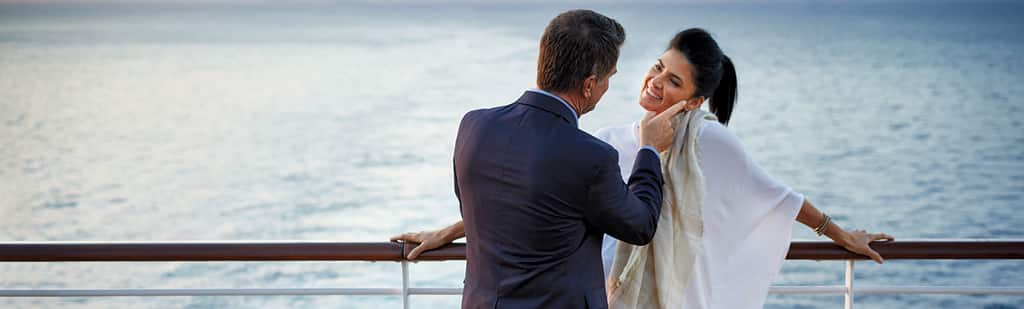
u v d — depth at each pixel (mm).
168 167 32375
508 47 89188
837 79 61344
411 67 70938
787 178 29422
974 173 29312
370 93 54875
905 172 29797
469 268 1998
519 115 1881
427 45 97938
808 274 16500
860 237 2246
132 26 157750
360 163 31922
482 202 1907
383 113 45625
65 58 85000
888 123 41219
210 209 25875
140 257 2221
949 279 16156
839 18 190125
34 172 31219
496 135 1881
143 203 26609
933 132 38500
